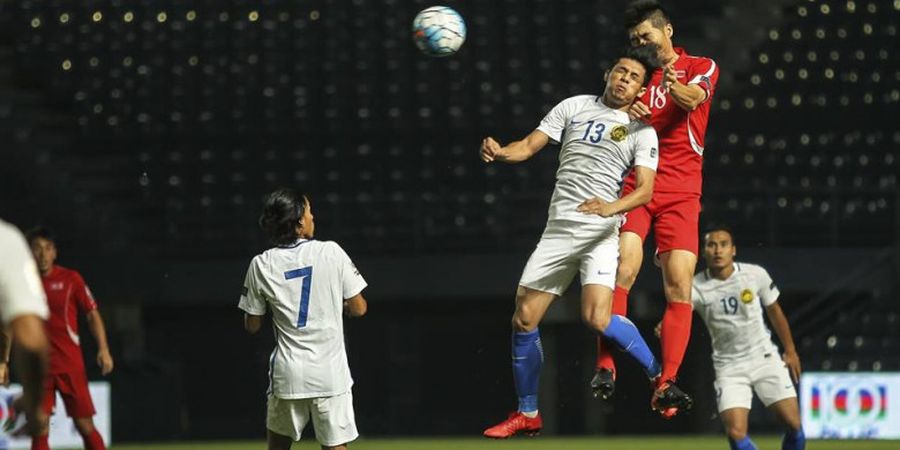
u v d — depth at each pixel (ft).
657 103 87.51
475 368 220.84
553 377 212.84
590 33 264.11
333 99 254.88
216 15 271.28
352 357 220.23
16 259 49.26
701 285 113.09
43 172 239.50
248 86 258.57
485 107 251.19
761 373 112.68
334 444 86.99
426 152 245.86
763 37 263.49
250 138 250.37
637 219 88.12
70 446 180.24
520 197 225.56
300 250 86.84
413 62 259.60
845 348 205.26
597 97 86.84
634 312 209.15
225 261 211.82
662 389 85.92
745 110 250.98
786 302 221.46
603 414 215.51
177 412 205.46
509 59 258.98
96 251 227.40
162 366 205.16
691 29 265.75
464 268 210.18
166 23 270.46
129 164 245.86
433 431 219.82
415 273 210.38
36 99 256.32
